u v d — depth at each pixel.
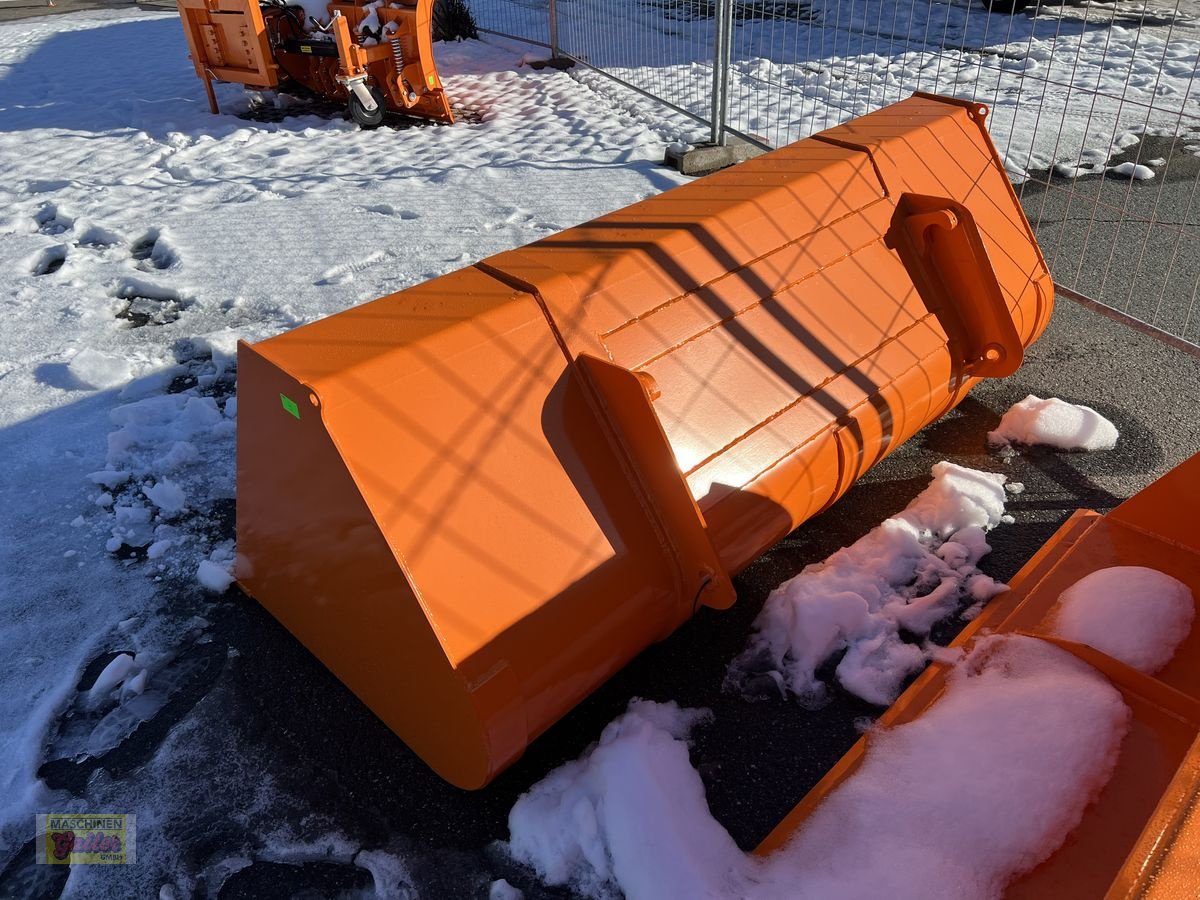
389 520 1.99
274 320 4.79
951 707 2.34
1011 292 3.44
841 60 9.07
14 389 4.27
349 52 7.24
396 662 2.19
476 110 8.15
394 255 5.46
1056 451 3.61
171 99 8.88
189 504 3.49
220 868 2.22
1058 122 7.17
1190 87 7.66
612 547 2.32
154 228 5.90
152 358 4.50
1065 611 2.57
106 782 2.44
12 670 2.79
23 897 2.19
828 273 2.98
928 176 3.40
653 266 2.58
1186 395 3.93
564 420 2.30
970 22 10.34
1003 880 1.94
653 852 2.08
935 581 2.98
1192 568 2.69
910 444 3.67
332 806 2.36
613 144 7.16
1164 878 1.29
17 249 5.75
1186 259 5.08
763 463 2.63
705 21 10.88
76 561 3.22
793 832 2.13
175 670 2.78
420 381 2.10
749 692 2.64
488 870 2.20
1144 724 2.20
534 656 2.13
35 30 12.84
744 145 6.86
